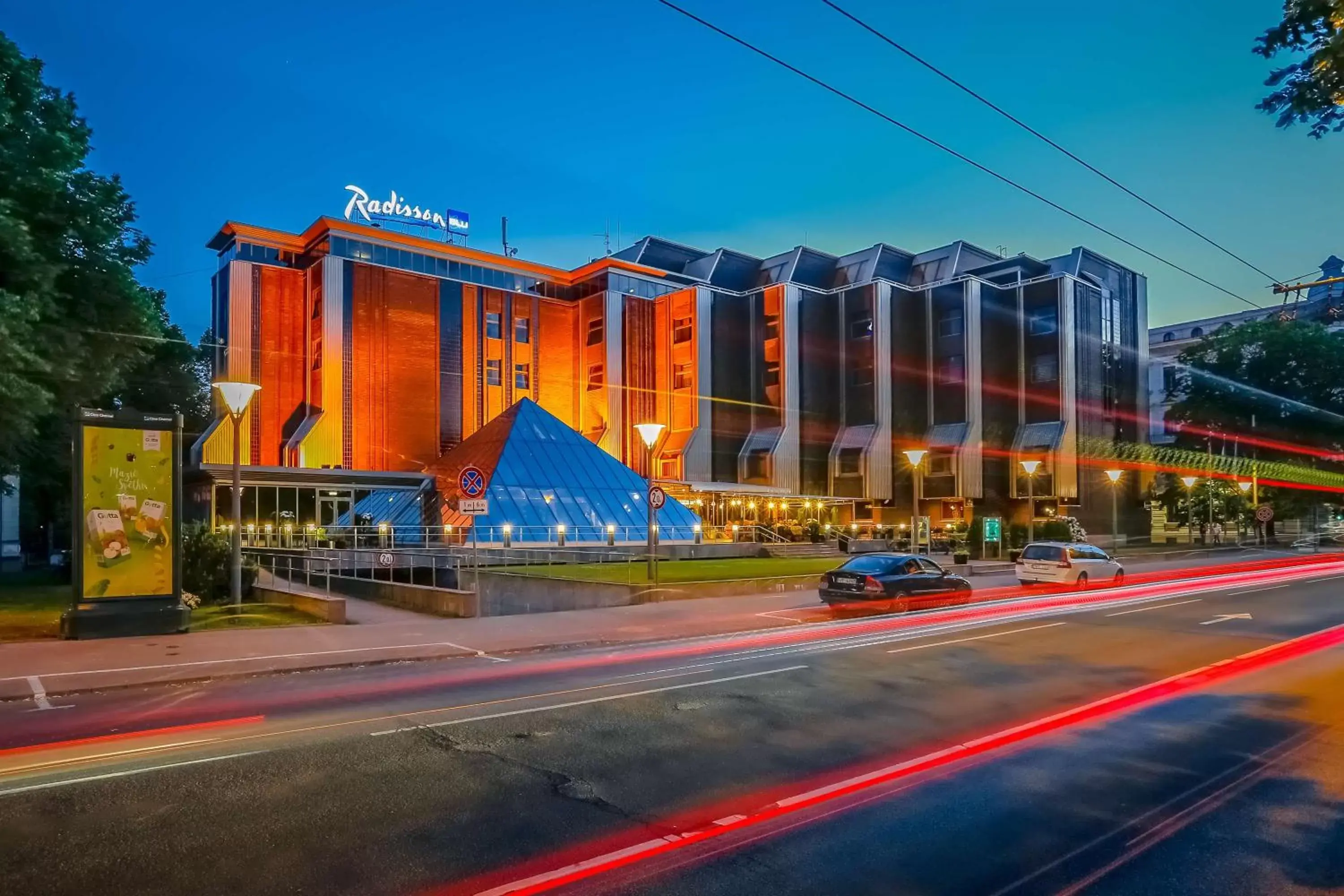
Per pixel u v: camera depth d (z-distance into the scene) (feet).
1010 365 189.78
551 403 200.13
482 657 43.83
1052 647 46.29
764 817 19.39
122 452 47.06
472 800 20.36
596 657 43.62
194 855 16.90
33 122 58.59
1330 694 33.81
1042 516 181.78
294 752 24.49
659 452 204.54
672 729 27.48
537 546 100.12
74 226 60.03
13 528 150.10
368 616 61.00
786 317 205.98
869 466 199.11
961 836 18.30
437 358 179.73
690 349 204.85
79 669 37.22
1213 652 44.62
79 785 21.31
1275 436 190.29
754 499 175.01
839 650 45.34
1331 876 16.40
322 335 165.48
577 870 16.34
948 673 38.09
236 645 44.60
